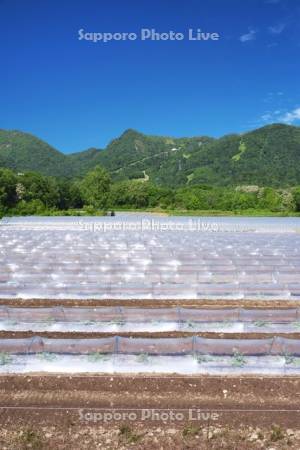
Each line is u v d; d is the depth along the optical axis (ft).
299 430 19.71
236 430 19.74
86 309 32.86
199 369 25.17
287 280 44.62
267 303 39.60
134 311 32.91
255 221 114.42
